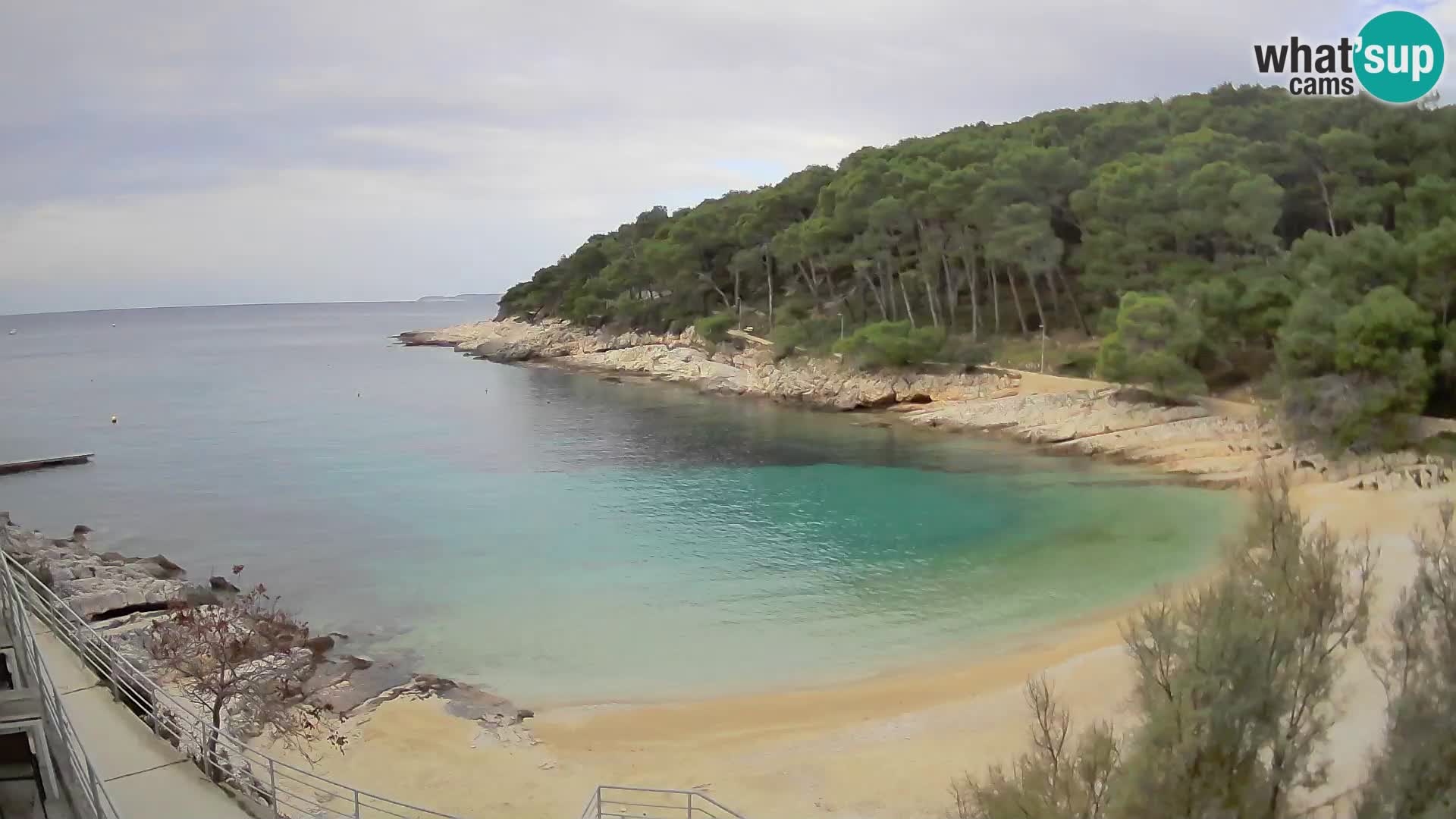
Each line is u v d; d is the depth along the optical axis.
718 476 62.41
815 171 123.00
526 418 90.75
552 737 25.89
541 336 149.75
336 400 108.62
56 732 13.09
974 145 102.50
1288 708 14.13
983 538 45.69
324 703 27.11
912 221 96.75
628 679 29.95
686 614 35.94
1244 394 69.06
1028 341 92.44
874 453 68.56
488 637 33.78
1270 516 16.27
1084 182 92.00
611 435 79.88
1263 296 66.06
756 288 127.50
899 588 38.50
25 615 16.33
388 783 23.05
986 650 31.62
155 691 19.22
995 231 87.62
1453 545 18.03
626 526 50.03
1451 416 55.03
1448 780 13.58
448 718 26.64
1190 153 82.00
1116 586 37.81
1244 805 13.11
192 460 71.62
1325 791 18.66
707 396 101.38
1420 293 56.25
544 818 21.56
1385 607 28.94
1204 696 13.44
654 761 24.45
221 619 30.06
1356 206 71.94
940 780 22.75
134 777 17.12
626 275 138.50
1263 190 71.81
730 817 21.45
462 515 53.09
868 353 89.25
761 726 26.45
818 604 36.88
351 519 52.56
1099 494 53.88
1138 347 68.31
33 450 76.38
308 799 21.33
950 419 77.38
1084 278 85.25
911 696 28.16
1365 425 51.16
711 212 132.75
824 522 49.84
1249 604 14.59
